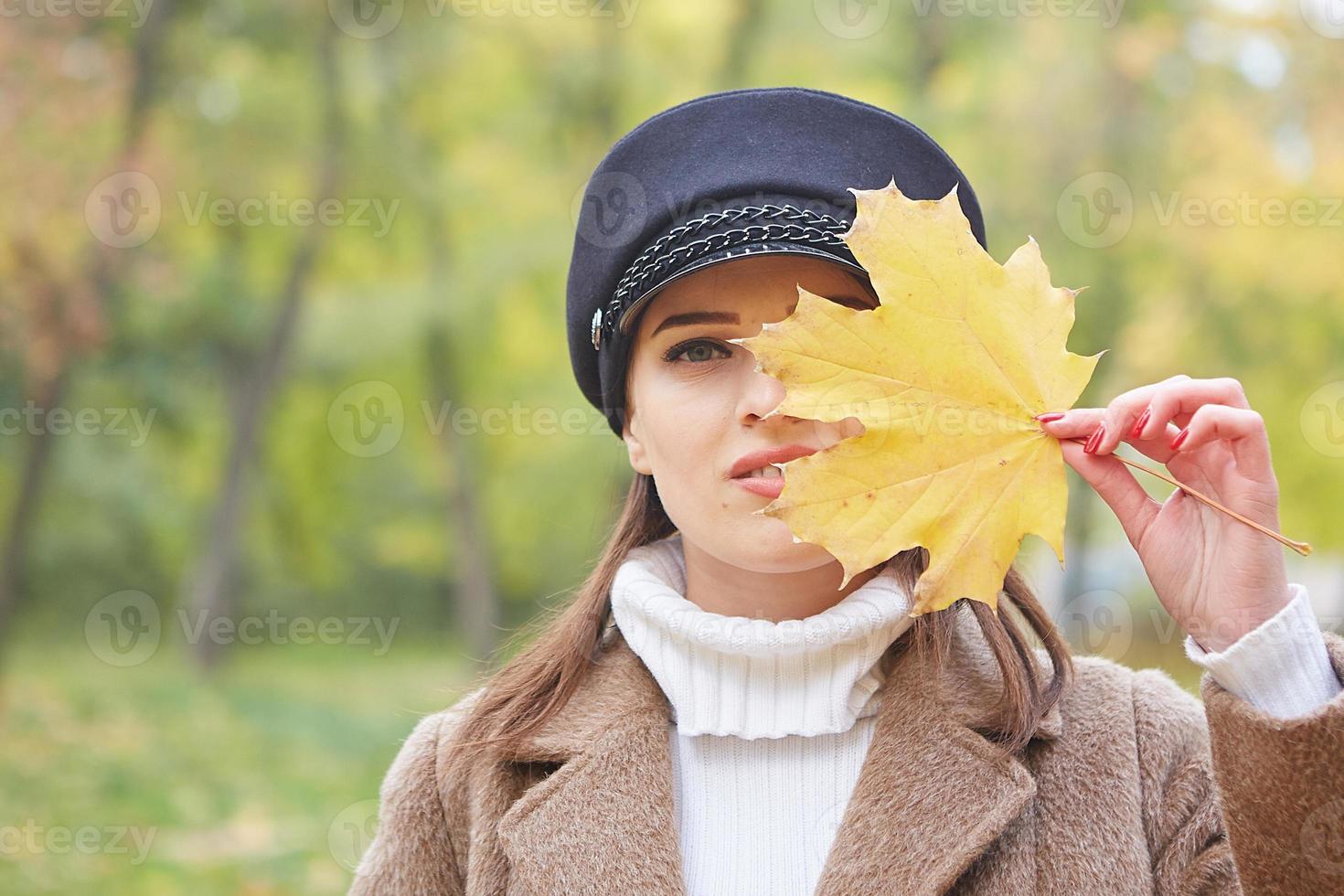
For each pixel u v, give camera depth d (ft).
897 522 4.90
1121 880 5.27
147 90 40.45
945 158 6.16
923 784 5.42
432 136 47.32
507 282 46.70
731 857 5.78
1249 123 36.24
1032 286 5.15
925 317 5.03
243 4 43.11
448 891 6.52
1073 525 38.60
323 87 45.34
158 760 34.47
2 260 36.63
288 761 35.91
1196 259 36.47
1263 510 4.93
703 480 5.69
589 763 5.95
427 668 60.59
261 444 57.26
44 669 50.08
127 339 47.62
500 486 64.13
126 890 23.89
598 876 5.65
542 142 47.16
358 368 53.26
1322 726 4.59
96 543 67.56
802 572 5.95
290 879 25.21
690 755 6.06
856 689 5.83
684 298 5.73
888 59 42.96
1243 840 4.84
